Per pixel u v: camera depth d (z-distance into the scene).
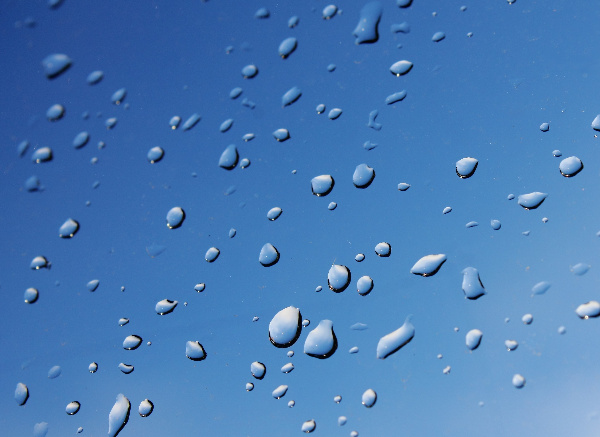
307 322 0.13
